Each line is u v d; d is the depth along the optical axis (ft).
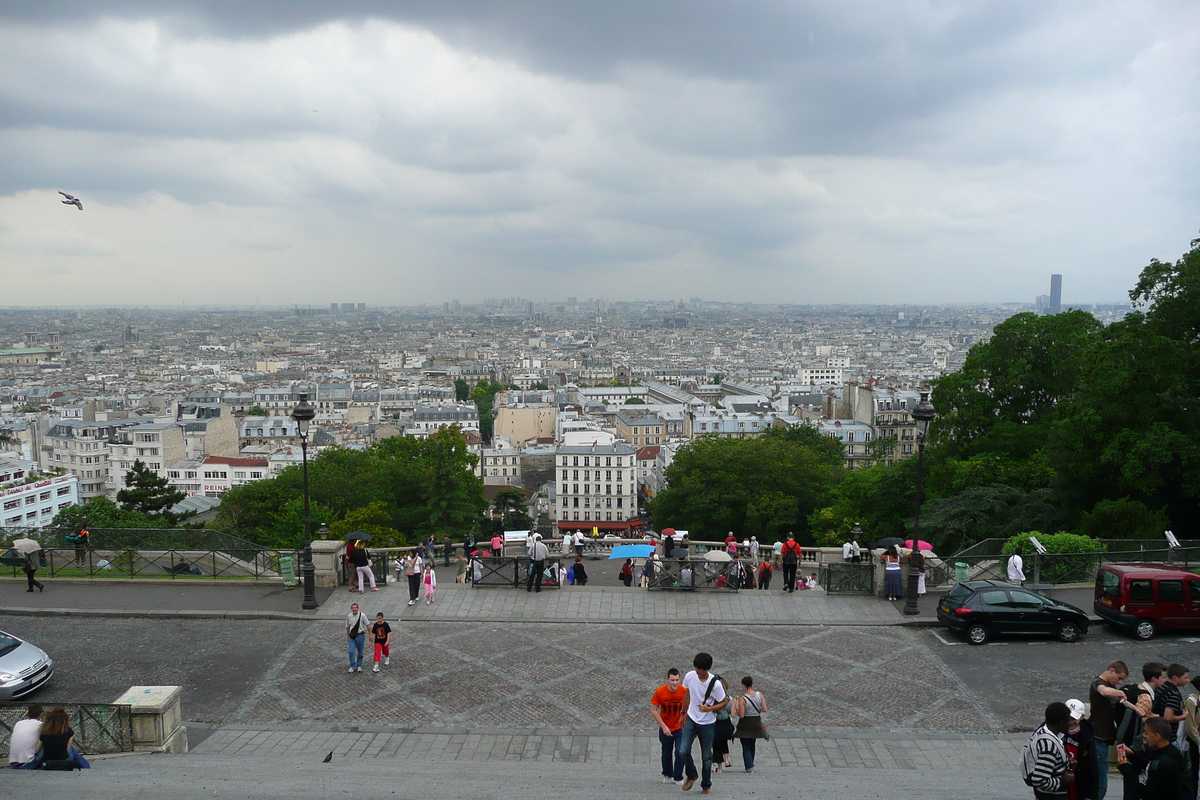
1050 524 215.92
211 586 150.10
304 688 109.70
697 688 74.33
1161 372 197.88
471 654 121.80
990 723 100.83
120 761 82.94
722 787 75.05
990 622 125.59
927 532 231.30
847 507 338.95
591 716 102.27
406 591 149.38
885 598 146.30
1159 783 61.31
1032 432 280.92
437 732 97.81
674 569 151.02
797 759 91.09
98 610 136.46
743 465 414.82
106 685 109.60
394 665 117.70
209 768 79.66
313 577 138.82
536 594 148.05
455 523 389.39
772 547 218.59
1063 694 108.37
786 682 112.57
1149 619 126.41
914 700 106.93
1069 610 126.31
